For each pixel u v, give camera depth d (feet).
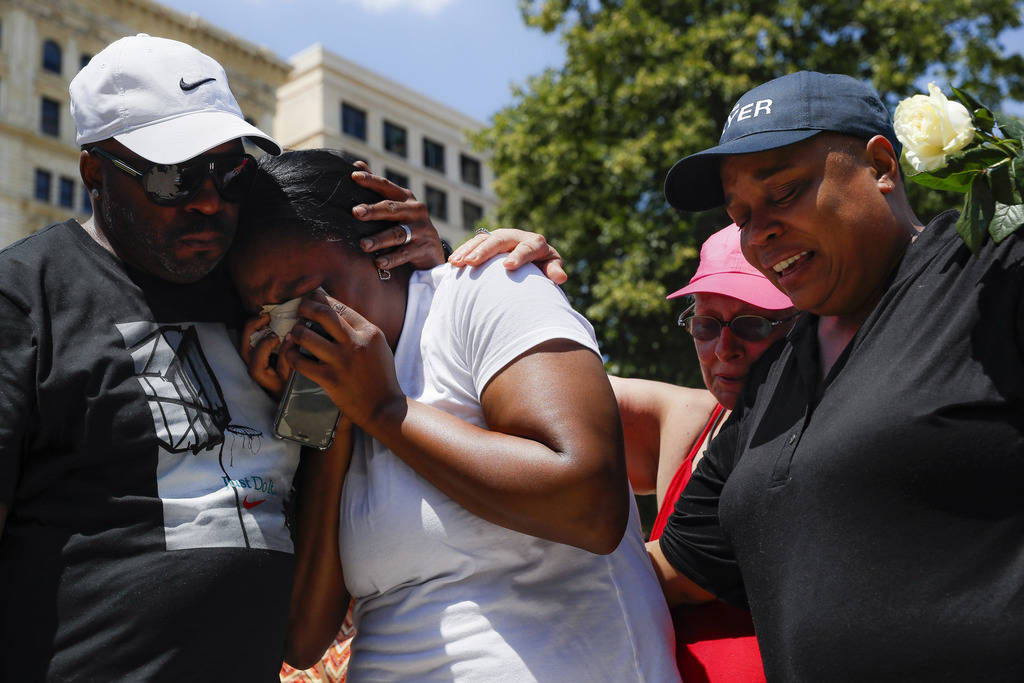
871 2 38.99
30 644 5.01
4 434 4.94
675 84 37.52
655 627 5.82
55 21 90.22
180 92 5.53
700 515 6.39
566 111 39.93
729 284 7.29
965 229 4.73
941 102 4.94
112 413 5.20
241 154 5.65
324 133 110.32
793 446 5.30
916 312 5.04
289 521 5.75
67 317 5.29
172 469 5.30
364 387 5.53
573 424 5.16
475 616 5.45
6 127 85.76
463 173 128.57
